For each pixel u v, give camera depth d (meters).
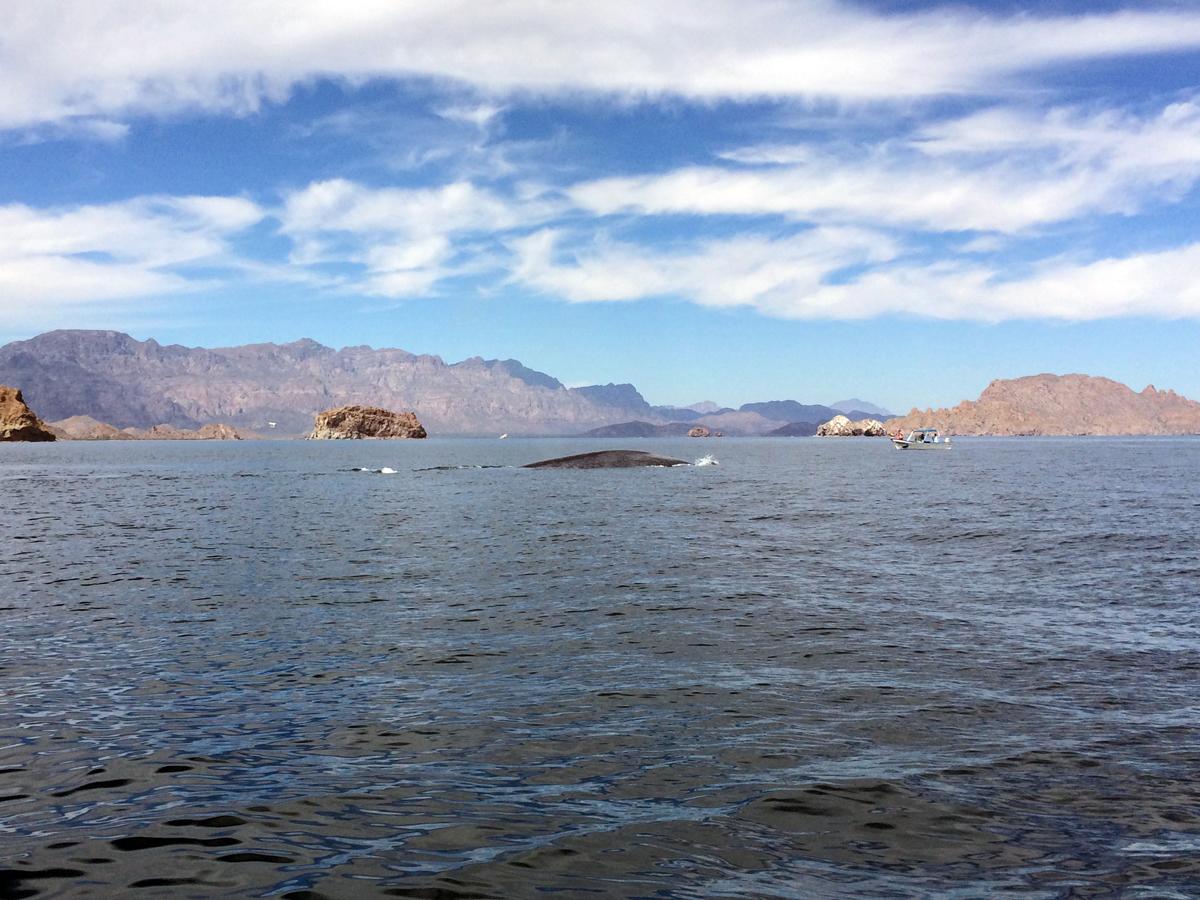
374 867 7.79
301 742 11.12
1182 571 25.19
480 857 7.96
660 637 16.98
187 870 7.75
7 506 52.66
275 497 59.66
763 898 7.17
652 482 75.69
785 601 20.75
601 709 12.38
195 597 21.64
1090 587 22.56
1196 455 157.62
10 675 14.40
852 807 8.95
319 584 23.53
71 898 7.27
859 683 13.62
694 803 9.10
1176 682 13.57
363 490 66.88
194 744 11.08
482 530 37.25
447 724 11.80
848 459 144.12
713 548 30.98
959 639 16.66
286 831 8.55
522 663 15.06
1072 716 11.88
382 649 16.16
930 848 8.05
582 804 9.12
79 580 24.34
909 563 27.12
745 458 151.62
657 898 7.19
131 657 15.59
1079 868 7.64
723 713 12.13
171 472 104.56
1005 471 96.56
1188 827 8.44
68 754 10.73
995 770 9.91
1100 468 103.38
